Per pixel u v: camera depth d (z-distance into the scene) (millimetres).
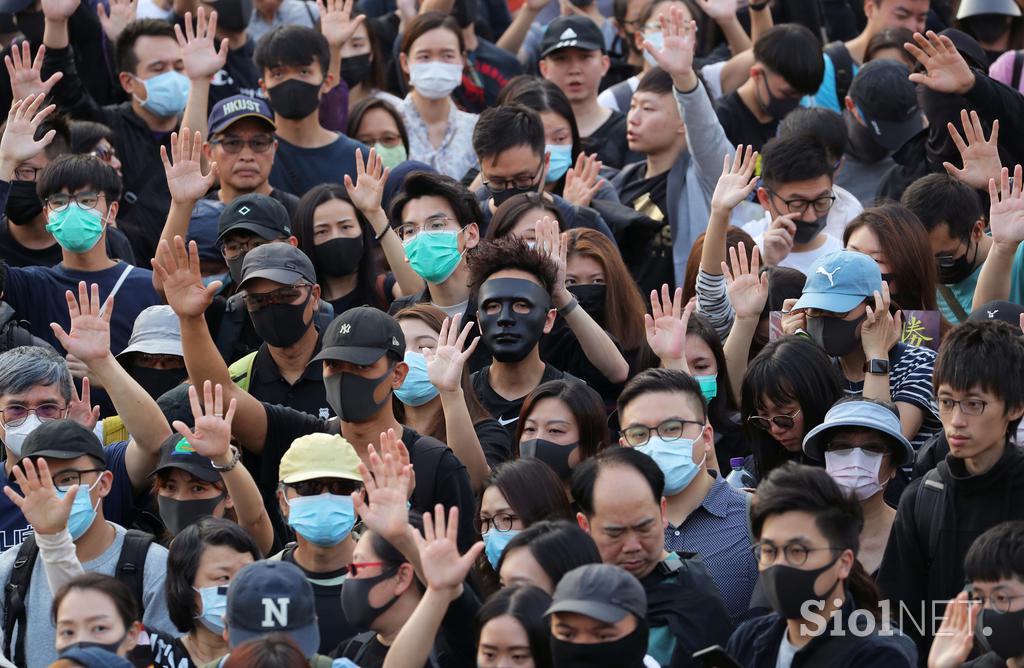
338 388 22078
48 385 22953
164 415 23219
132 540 21609
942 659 16531
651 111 31375
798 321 24281
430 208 26641
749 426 22656
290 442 23234
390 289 28391
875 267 23234
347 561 20625
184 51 30641
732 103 32938
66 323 27531
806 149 27234
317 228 27844
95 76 34750
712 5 36281
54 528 20406
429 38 34281
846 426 20781
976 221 26234
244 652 16141
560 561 18047
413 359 24047
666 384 21406
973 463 19516
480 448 22500
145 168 32250
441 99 34812
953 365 19375
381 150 33531
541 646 16969
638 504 19078
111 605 18781
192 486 21922
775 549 17688
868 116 30625
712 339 24469
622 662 16375
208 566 19891
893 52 34500
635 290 26500
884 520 21172
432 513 21625
